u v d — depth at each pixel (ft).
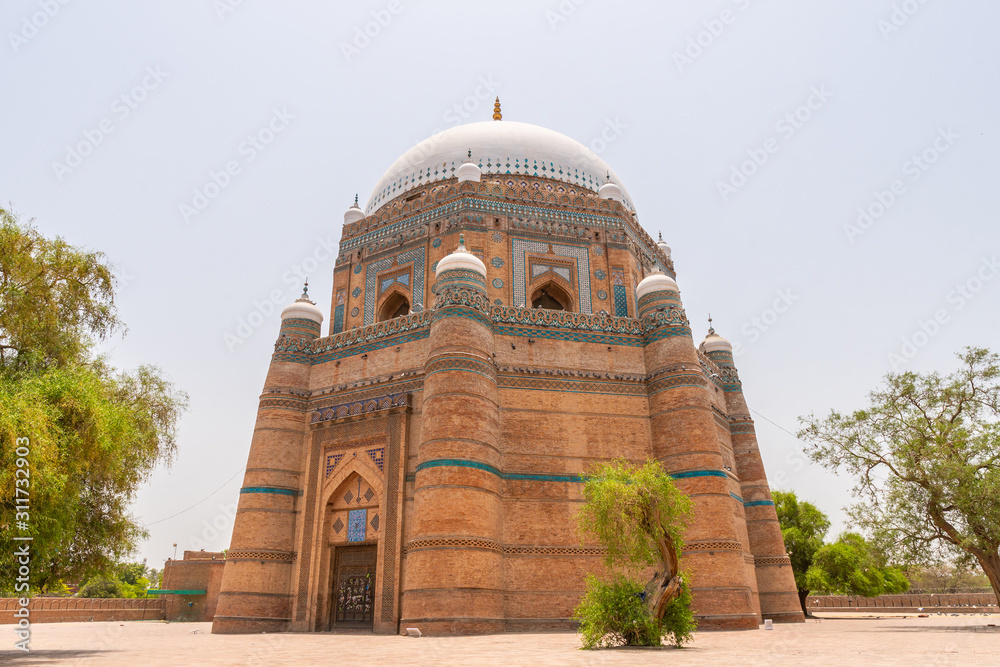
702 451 48.16
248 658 26.50
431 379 45.93
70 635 47.65
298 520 50.93
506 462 47.60
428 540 41.34
